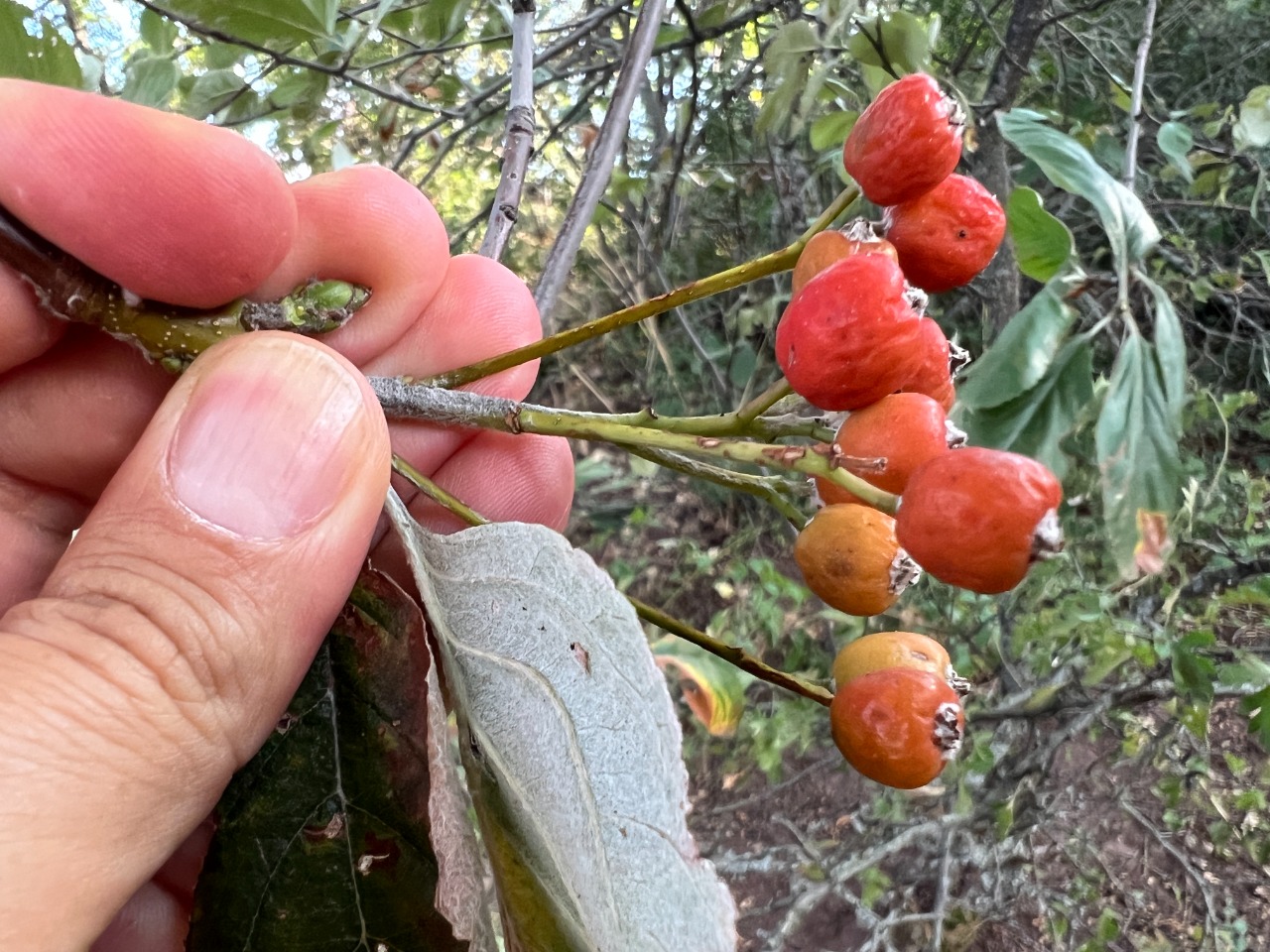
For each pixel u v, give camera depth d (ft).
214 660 0.23
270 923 0.24
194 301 0.29
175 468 0.24
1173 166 0.86
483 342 0.40
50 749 0.21
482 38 0.71
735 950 0.18
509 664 0.23
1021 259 0.51
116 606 0.23
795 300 0.24
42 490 0.34
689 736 0.99
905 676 0.26
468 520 0.27
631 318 0.28
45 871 0.20
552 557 0.23
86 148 0.26
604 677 0.21
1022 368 0.45
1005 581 0.21
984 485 0.21
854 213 0.80
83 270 0.28
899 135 0.24
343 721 0.25
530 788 0.22
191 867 0.35
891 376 0.23
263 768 0.25
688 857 0.19
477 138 0.96
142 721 0.22
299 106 0.66
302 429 0.25
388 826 0.25
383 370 0.39
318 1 0.52
